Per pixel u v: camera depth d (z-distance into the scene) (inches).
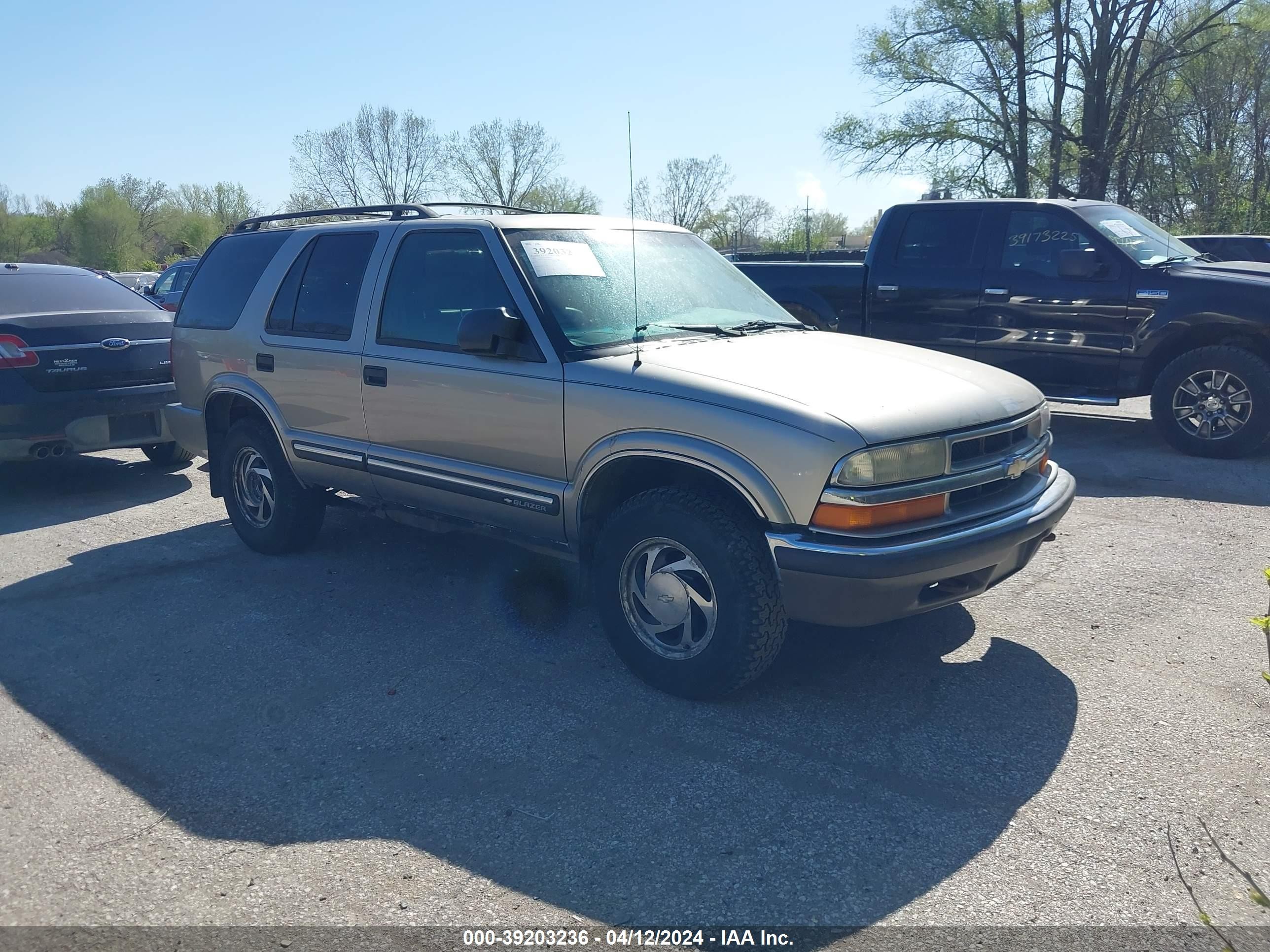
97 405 292.4
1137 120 1208.2
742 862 115.8
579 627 188.7
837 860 115.8
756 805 127.5
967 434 147.3
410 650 179.5
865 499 135.8
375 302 196.7
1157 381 317.4
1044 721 148.2
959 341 351.9
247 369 223.9
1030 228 337.7
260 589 213.2
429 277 188.5
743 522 145.7
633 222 199.5
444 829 124.1
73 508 291.3
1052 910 106.7
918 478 141.5
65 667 176.1
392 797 131.7
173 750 145.6
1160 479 288.4
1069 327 329.1
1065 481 168.6
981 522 146.7
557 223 188.5
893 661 169.6
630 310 177.6
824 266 379.9
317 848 120.6
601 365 159.8
